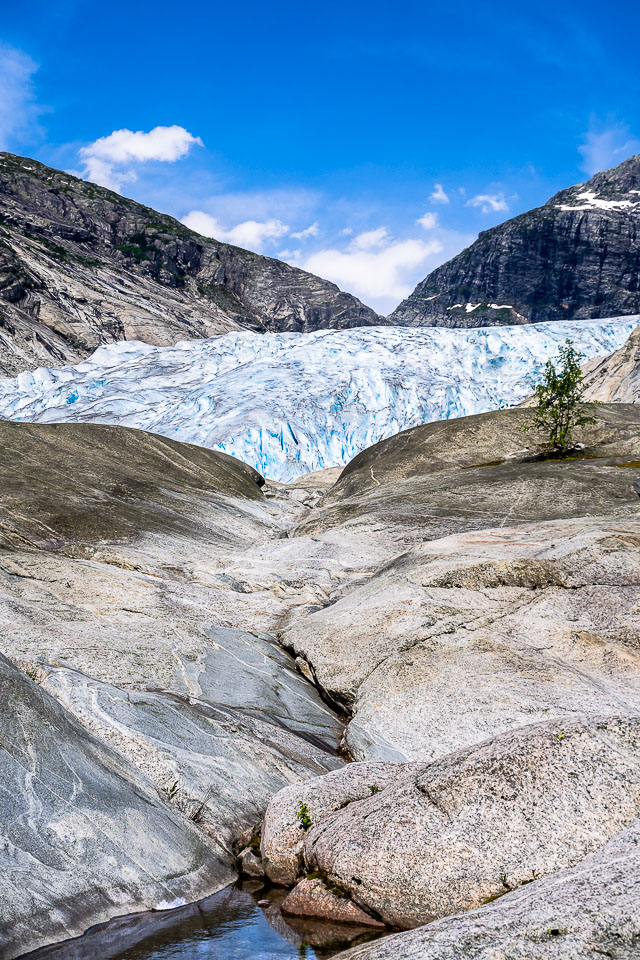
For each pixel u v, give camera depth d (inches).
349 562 1002.7
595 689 540.7
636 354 2711.6
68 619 587.5
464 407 3491.6
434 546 794.2
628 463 1381.6
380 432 3348.9
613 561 675.4
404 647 605.0
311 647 645.9
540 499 1181.1
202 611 719.7
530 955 213.0
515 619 633.0
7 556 709.3
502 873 284.2
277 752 462.6
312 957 275.3
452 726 513.7
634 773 301.1
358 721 538.0
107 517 1063.0
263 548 1073.5
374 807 326.0
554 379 1609.3
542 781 301.6
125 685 489.1
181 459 1535.4
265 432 3073.3
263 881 351.6
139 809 350.3
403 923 293.1
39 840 300.2
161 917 308.0
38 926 271.1
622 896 225.0
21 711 349.4
